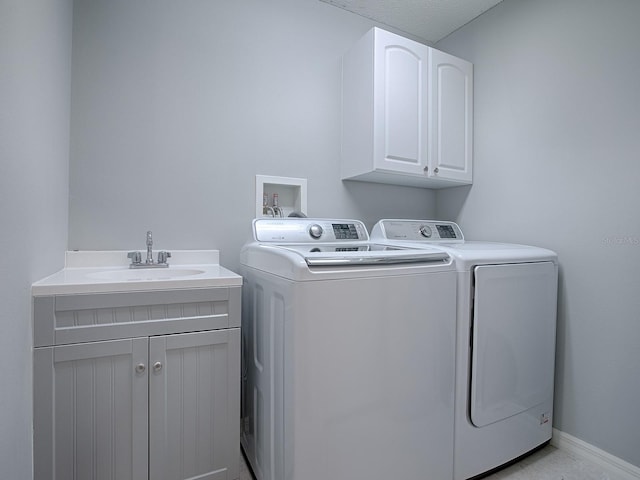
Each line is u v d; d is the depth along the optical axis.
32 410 1.06
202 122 1.79
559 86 1.76
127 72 1.62
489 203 2.14
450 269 1.35
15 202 0.91
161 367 1.23
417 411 1.27
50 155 1.23
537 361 1.60
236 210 1.87
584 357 1.65
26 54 0.98
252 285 1.50
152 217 1.68
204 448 1.30
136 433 1.19
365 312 1.16
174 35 1.72
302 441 1.06
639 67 1.47
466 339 1.38
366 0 2.08
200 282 1.29
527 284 1.55
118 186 1.61
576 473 1.53
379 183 2.31
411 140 1.99
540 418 1.64
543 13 1.84
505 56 2.04
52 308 1.08
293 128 2.02
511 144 2.00
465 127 2.20
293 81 2.02
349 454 1.13
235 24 1.86
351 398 1.13
